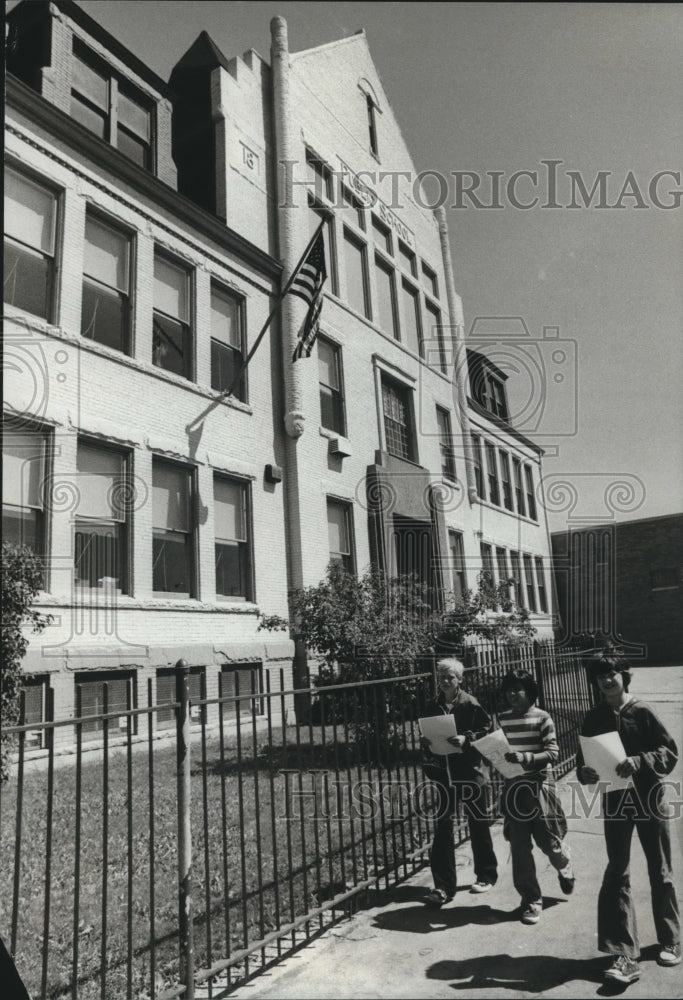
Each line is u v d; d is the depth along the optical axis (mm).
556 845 4348
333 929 4117
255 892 4586
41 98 9281
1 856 5109
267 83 14297
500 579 14773
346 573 10078
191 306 11547
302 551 12516
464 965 3574
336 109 15359
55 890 4621
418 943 3879
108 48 11352
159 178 11266
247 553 11836
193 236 11703
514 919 4152
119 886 4684
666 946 3498
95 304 10078
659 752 3617
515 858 4203
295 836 5648
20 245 9141
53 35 10328
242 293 12578
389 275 16406
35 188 9445
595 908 4207
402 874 5070
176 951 3846
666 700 9125
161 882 4734
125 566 9547
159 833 5559
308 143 14391
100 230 10320
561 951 3686
